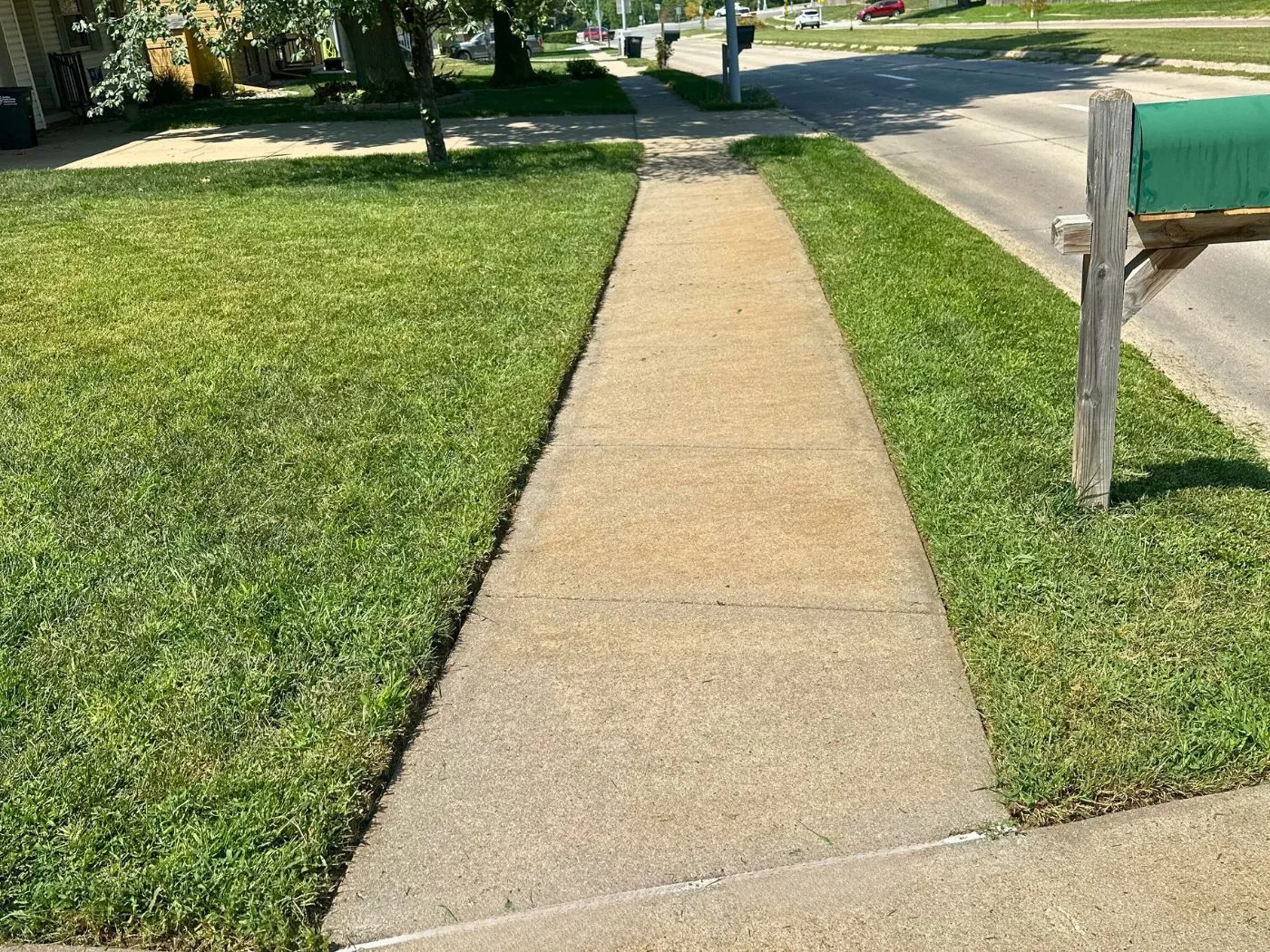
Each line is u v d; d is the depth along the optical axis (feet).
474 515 13.89
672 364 20.04
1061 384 17.43
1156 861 8.25
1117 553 12.16
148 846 8.65
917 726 9.86
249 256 29.17
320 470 15.34
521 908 8.19
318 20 38.86
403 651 11.03
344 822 8.92
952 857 8.41
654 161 45.14
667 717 10.17
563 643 11.42
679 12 435.94
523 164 44.52
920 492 13.94
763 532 13.55
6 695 10.53
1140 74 69.10
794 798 9.09
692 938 7.85
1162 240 11.84
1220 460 14.52
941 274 24.54
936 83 75.72
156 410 17.90
